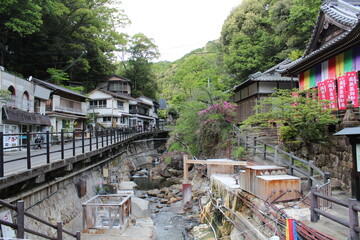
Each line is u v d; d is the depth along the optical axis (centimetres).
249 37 3350
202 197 1630
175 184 2286
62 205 1023
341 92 1133
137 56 6119
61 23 3678
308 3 2677
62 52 3744
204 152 2136
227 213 1040
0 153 656
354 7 1234
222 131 2031
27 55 3541
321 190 723
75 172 1217
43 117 2317
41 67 3794
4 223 389
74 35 3962
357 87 1075
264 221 742
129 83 5441
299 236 583
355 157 757
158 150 4241
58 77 3481
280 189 803
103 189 1502
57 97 2889
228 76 3269
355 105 1070
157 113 6825
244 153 1591
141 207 1399
